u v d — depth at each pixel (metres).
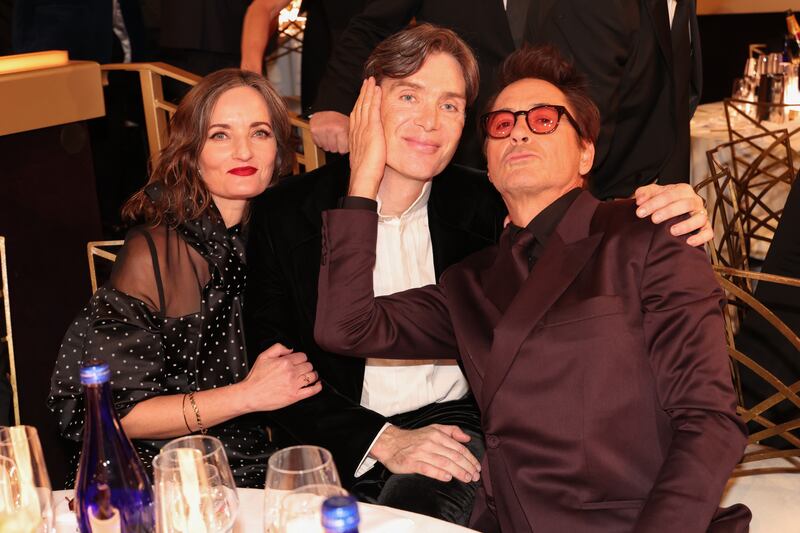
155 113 3.69
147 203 2.11
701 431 1.50
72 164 2.99
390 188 2.11
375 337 1.83
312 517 1.04
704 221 1.64
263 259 2.14
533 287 1.66
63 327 2.99
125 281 2.00
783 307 2.44
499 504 1.67
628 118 2.82
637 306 1.62
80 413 2.02
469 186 2.24
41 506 1.23
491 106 1.91
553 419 1.61
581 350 1.60
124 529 1.22
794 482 2.24
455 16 2.74
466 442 1.98
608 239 1.66
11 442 1.21
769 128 3.59
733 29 5.77
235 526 1.34
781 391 2.12
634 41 2.71
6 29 4.47
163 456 1.13
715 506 1.46
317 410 2.02
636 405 1.59
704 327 1.56
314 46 3.69
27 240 2.87
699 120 3.87
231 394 1.92
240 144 2.06
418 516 1.36
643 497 1.59
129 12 4.29
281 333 2.12
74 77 2.91
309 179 2.19
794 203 2.42
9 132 2.71
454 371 2.21
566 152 1.77
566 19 2.63
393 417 2.17
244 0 3.75
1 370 2.39
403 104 2.01
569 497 1.59
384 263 2.15
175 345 2.04
